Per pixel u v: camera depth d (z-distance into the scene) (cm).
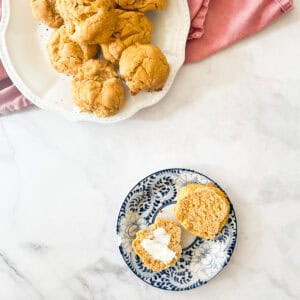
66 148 65
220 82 62
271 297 61
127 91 61
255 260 61
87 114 61
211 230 59
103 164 64
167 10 59
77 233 65
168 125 63
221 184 62
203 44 61
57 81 63
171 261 60
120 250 61
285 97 61
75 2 54
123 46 57
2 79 66
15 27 62
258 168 61
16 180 67
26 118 66
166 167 63
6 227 67
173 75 60
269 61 61
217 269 60
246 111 61
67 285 66
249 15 59
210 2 61
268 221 61
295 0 60
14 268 67
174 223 60
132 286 64
